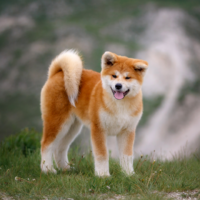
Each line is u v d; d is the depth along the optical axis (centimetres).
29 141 657
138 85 465
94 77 525
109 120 464
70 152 633
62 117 516
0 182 433
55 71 546
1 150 591
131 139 484
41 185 415
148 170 493
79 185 415
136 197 374
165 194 392
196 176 462
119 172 464
